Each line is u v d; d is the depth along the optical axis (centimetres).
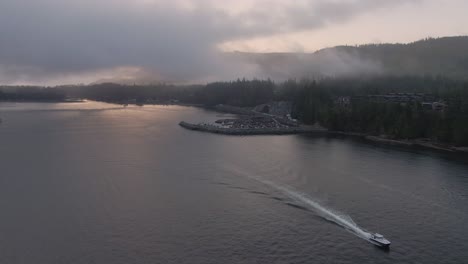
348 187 16075
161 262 10444
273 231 12106
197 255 10781
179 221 12775
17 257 10631
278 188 15800
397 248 11200
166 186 16162
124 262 10438
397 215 13350
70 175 17812
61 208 13825
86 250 10994
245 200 14550
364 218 13075
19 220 12838
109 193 15350
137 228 12288
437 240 11681
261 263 10406
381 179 17288
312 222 12700
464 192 15675
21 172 18350
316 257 10694
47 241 11469
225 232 12044
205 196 14988
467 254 10944
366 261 10538
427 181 17100
